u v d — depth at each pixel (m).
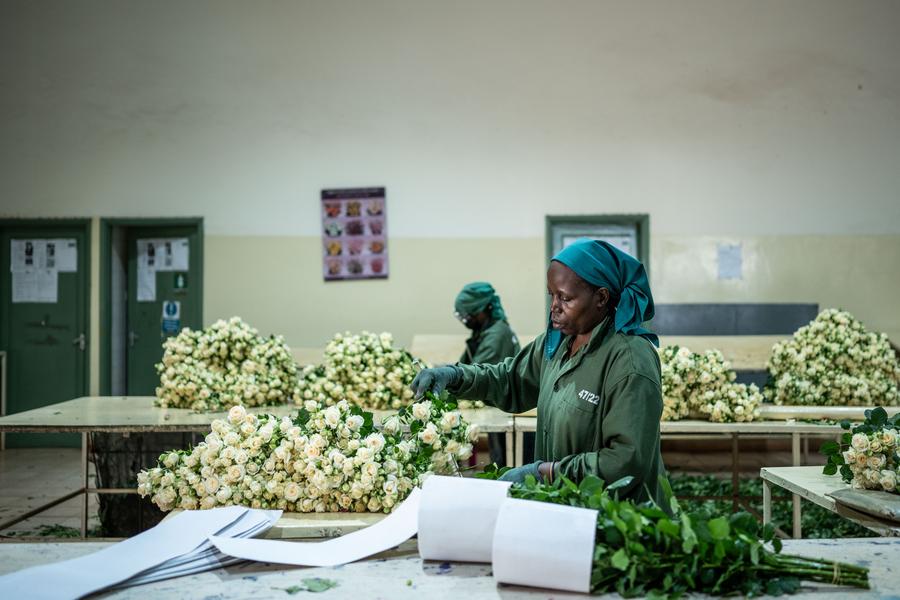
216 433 2.14
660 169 7.05
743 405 3.86
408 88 7.08
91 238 7.13
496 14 7.04
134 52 7.09
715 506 4.87
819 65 6.96
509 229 7.11
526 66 7.05
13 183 7.13
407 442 2.11
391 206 7.11
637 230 7.16
